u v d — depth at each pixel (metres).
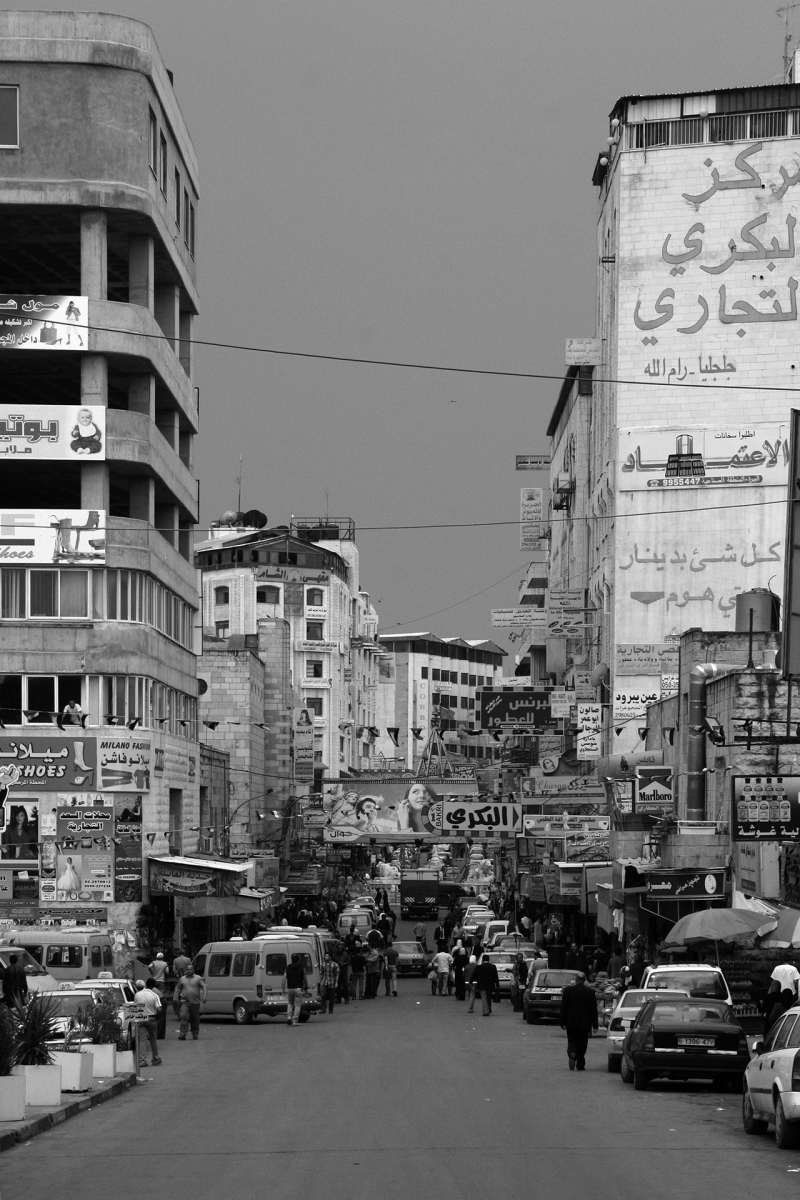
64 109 48.94
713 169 64.88
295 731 91.50
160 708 52.91
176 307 57.50
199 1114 20.69
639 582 64.00
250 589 133.00
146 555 49.69
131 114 49.31
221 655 79.25
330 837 76.25
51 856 47.97
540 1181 14.23
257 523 149.00
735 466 63.91
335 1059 29.47
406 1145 16.91
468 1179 14.35
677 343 64.69
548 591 79.00
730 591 63.59
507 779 87.44
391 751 190.88
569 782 61.25
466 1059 29.39
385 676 181.38
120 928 48.00
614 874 41.94
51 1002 24.34
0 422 48.81
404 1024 40.62
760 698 40.16
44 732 48.34
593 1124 18.94
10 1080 19.05
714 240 64.69
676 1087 24.28
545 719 65.69
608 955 50.00
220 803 70.56
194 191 61.19
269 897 52.34
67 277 55.72
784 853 32.97
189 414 59.94
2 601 48.69
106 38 49.22
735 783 32.50
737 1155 16.17
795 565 32.97
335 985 47.06
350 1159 15.88
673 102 65.38
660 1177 14.53
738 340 64.31
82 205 48.69
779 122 64.62
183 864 48.94
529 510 92.06
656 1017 23.81
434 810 57.19
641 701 63.16
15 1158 16.80
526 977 46.12
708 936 29.19
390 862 143.75
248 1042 34.69
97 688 48.75
